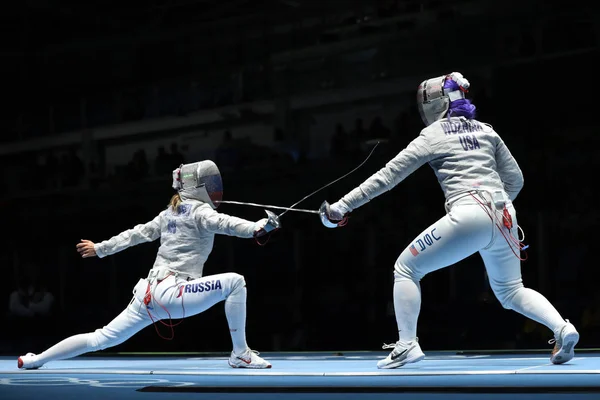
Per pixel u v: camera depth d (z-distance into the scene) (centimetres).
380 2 836
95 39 911
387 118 828
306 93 852
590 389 265
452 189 382
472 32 809
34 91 923
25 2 920
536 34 788
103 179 898
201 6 883
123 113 901
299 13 856
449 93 398
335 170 821
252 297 787
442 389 274
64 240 884
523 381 299
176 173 442
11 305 826
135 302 425
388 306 748
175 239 429
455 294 713
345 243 776
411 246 383
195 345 747
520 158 775
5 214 905
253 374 357
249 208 839
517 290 388
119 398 274
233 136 870
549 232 745
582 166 753
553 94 780
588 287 720
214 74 877
